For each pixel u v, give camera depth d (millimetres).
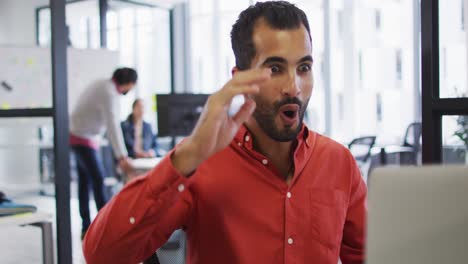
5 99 4570
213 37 6988
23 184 6422
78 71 5312
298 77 838
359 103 5836
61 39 2078
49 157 6586
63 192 2086
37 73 4727
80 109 3898
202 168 946
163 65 7332
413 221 459
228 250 933
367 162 4738
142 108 4691
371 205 474
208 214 938
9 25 6375
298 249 946
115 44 7211
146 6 6832
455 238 452
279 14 842
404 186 462
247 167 944
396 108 5609
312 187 981
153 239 906
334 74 5945
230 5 6773
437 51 1156
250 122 950
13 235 4375
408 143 4992
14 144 6004
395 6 5531
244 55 870
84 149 3971
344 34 5879
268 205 938
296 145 961
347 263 1100
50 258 1994
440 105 1143
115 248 791
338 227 1005
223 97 723
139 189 775
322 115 6000
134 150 4492
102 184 4078
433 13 1149
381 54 5676
